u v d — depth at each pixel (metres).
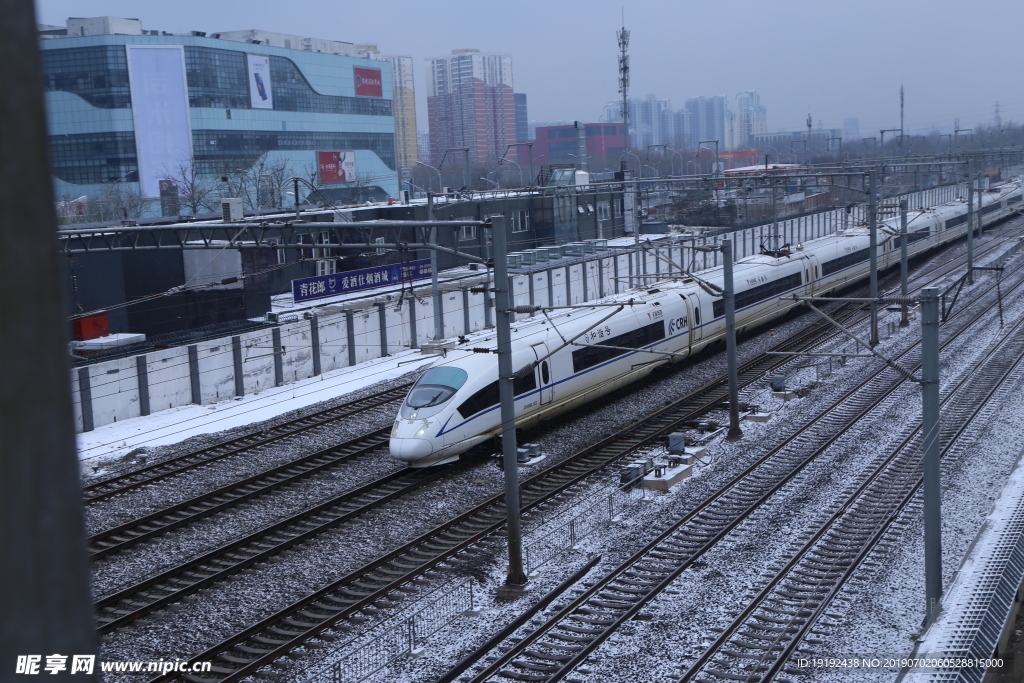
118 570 19.75
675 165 158.62
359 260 56.41
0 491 1.57
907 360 38.94
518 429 28.08
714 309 39.28
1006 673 14.77
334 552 20.48
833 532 20.89
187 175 102.94
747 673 14.62
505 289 18.02
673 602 17.42
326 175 114.56
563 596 17.78
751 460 26.28
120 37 97.44
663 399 33.62
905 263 45.47
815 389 34.84
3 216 1.54
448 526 21.72
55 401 1.65
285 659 15.73
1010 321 46.47
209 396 35.00
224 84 107.88
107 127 98.38
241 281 44.69
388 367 40.62
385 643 16.11
